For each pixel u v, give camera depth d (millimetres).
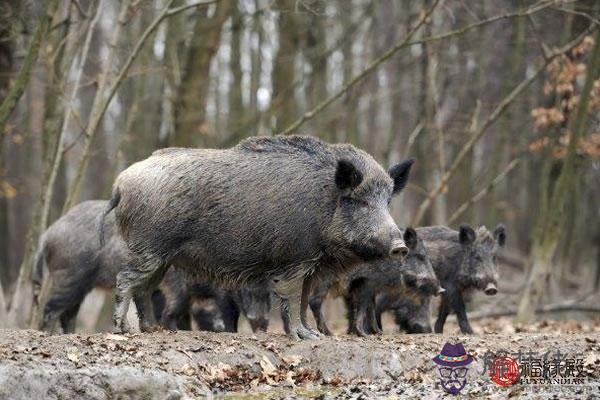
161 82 48625
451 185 57906
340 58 63344
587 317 41312
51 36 32875
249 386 18781
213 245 20438
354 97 47625
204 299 25484
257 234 20250
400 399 18000
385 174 20781
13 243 55094
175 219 20281
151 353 18625
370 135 60562
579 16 37938
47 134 33156
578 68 35438
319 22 49656
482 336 22953
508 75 47062
